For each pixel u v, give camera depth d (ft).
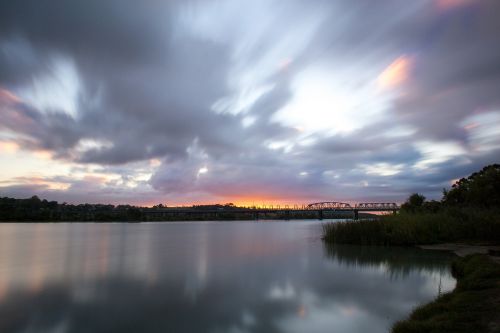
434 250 137.39
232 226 586.04
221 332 55.67
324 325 57.72
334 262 120.06
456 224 161.99
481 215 163.22
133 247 192.44
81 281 95.14
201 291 81.82
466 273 76.64
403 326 42.98
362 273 99.76
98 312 66.49
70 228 481.46
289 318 61.67
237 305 70.18
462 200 249.55
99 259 140.36
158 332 56.13
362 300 71.51
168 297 76.95
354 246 163.22
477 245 142.61
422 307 53.36
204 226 593.42
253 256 144.97
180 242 224.74
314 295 76.28
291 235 294.66
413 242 156.97
